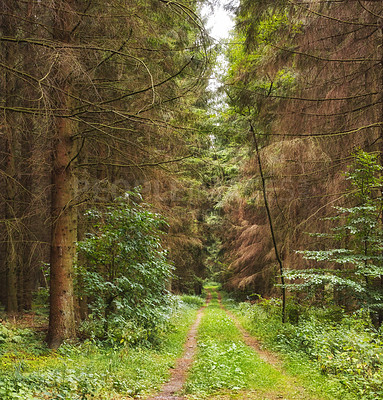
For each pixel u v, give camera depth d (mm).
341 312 9414
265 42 9547
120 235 8797
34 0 6148
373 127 9250
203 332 11891
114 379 5918
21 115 6691
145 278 9141
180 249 19141
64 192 8609
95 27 7629
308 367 6746
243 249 19719
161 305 9750
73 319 8438
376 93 8773
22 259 13031
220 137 11227
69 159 8719
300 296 12133
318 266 12320
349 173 8875
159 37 7598
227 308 23891
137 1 7008
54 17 6938
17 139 9461
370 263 9016
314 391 5445
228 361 7387
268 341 9453
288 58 9227
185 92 8133
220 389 5891
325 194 10977
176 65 8258
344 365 6070
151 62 8086
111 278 9000
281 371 6855
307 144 9938
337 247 10734
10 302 13086
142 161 9789
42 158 9086
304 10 8344
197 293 36469
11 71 5750
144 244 9180
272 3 8391
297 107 10000
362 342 6438
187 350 9805
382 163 9508
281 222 13844
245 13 8812
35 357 6805
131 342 8492
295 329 9305
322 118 9977
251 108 11078
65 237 8547
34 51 6422
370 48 8930
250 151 12141
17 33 7234
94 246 8844
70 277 8523
